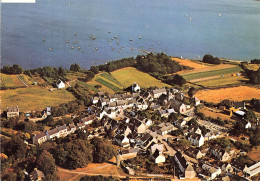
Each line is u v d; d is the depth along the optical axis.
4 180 191.62
